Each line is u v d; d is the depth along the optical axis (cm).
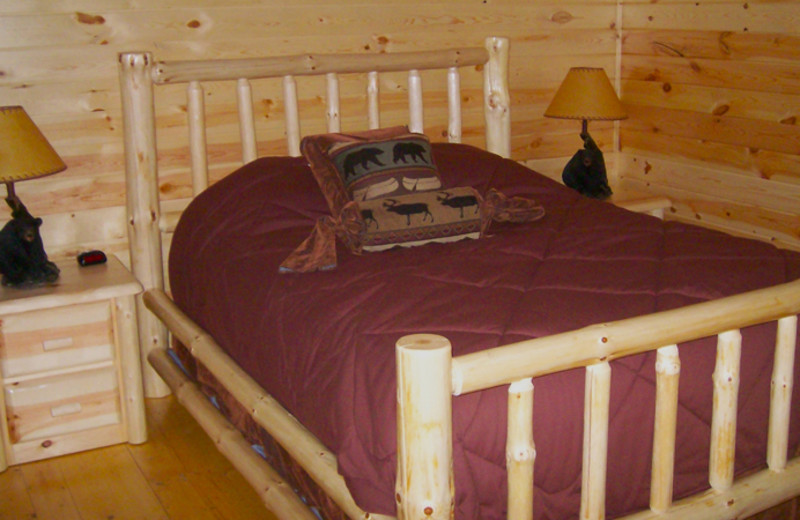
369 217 231
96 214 293
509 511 143
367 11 323
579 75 334
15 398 246
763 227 334
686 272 198
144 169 277
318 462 171
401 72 335
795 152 315
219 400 241
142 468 248
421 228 234
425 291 194
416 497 129
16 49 269
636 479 159
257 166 275
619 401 156
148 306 281
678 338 147
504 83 334
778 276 194
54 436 254
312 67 296
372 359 163
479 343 162
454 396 146
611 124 399
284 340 196
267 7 305
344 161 260
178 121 301
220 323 234
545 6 363
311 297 201
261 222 252
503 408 148
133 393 260
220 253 245
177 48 294
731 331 155
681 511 159
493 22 352
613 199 345
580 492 154
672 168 373
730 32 334
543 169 384
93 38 280
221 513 223
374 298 193
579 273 204
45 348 246
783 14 311
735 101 337
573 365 139
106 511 226
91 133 286
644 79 380
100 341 254
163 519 221
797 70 309
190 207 278
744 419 170
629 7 380
